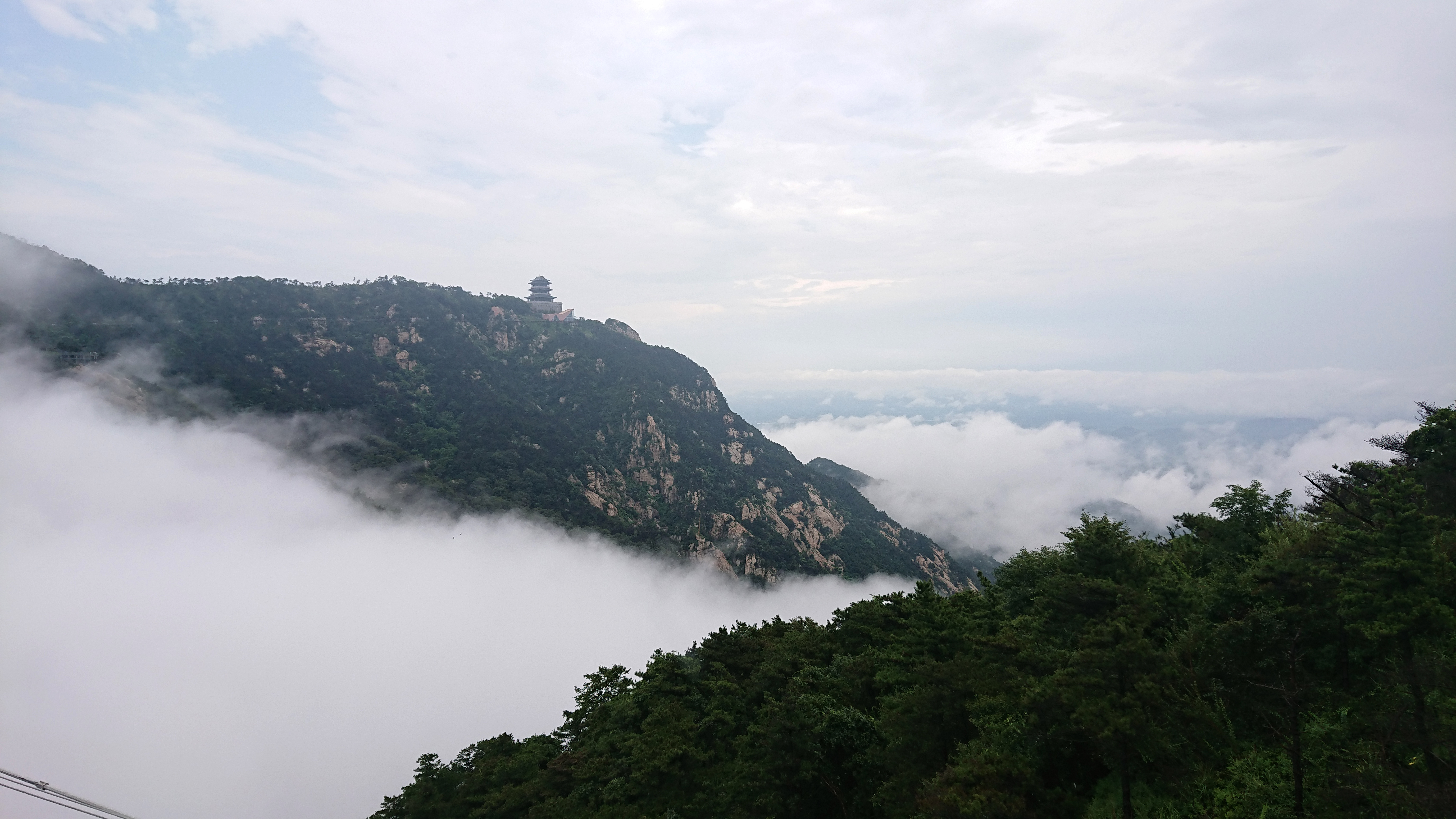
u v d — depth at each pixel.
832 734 34.91
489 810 50.09
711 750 47.72
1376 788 21.08
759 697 50.81
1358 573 25.36
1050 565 46.69
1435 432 36.72
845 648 51.81
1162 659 24.89
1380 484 30.80
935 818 25.19
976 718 30.02
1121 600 28.47
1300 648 25.75
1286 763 24.41
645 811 43.53
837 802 35.06
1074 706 24.02
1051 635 32.31
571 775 51.62
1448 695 22.92
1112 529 34.16
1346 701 24.80
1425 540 24.78
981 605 45.88
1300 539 33.53
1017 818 24.06
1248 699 26.66
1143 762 26.36
